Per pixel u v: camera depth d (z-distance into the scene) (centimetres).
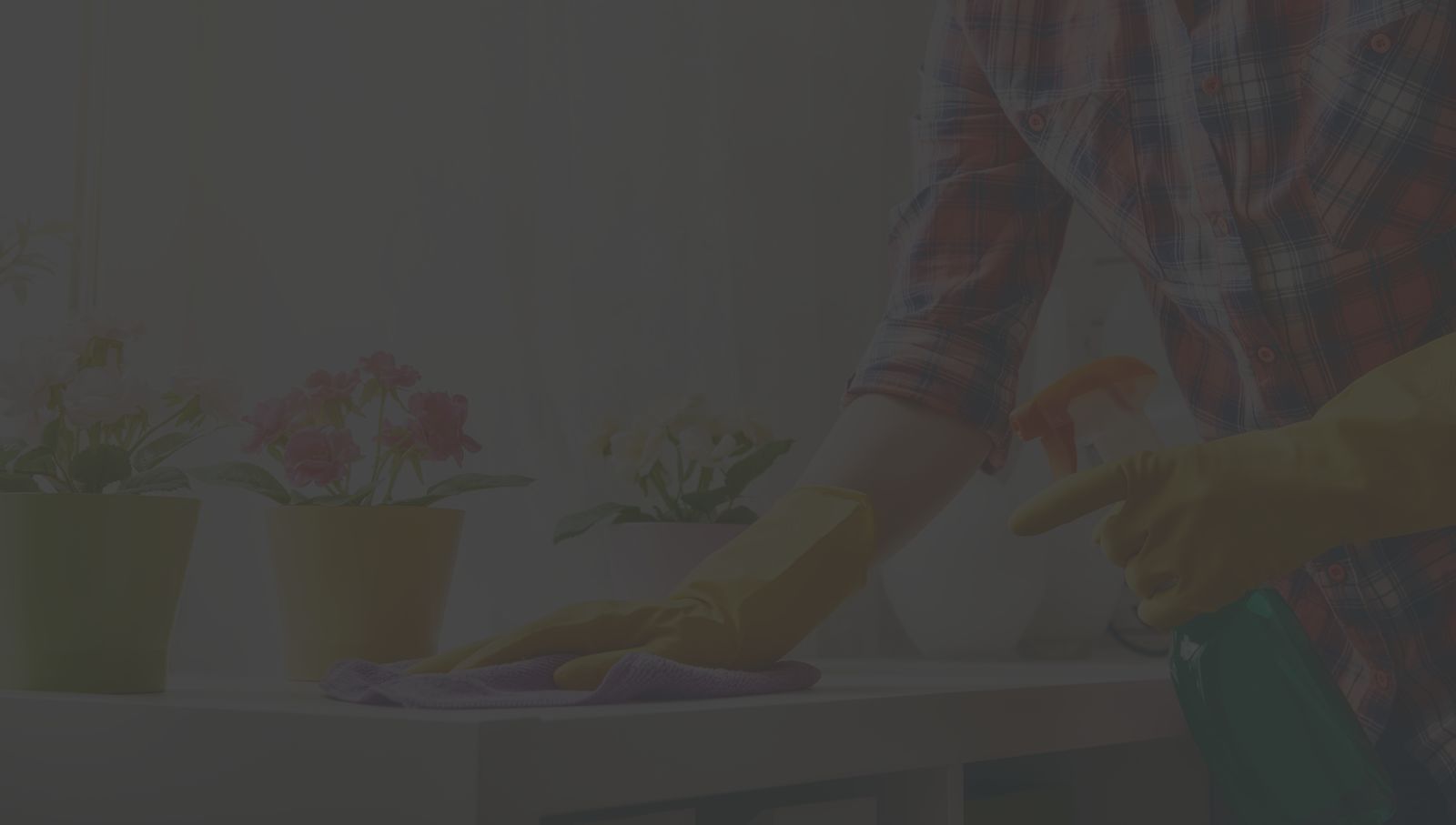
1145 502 67
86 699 63
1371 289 81
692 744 58
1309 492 65
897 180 178
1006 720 77
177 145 121
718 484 147
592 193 143
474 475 107
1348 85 78
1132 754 105
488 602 132
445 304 134
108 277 114
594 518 126
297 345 126
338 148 130
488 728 49
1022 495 145
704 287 149
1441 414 65
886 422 88
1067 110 90
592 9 146
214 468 100
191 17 123
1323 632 94
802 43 164
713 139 152
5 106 110
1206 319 89
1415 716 87
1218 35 82
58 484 77
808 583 76
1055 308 168
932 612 140
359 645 94
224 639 120
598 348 141
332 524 95
